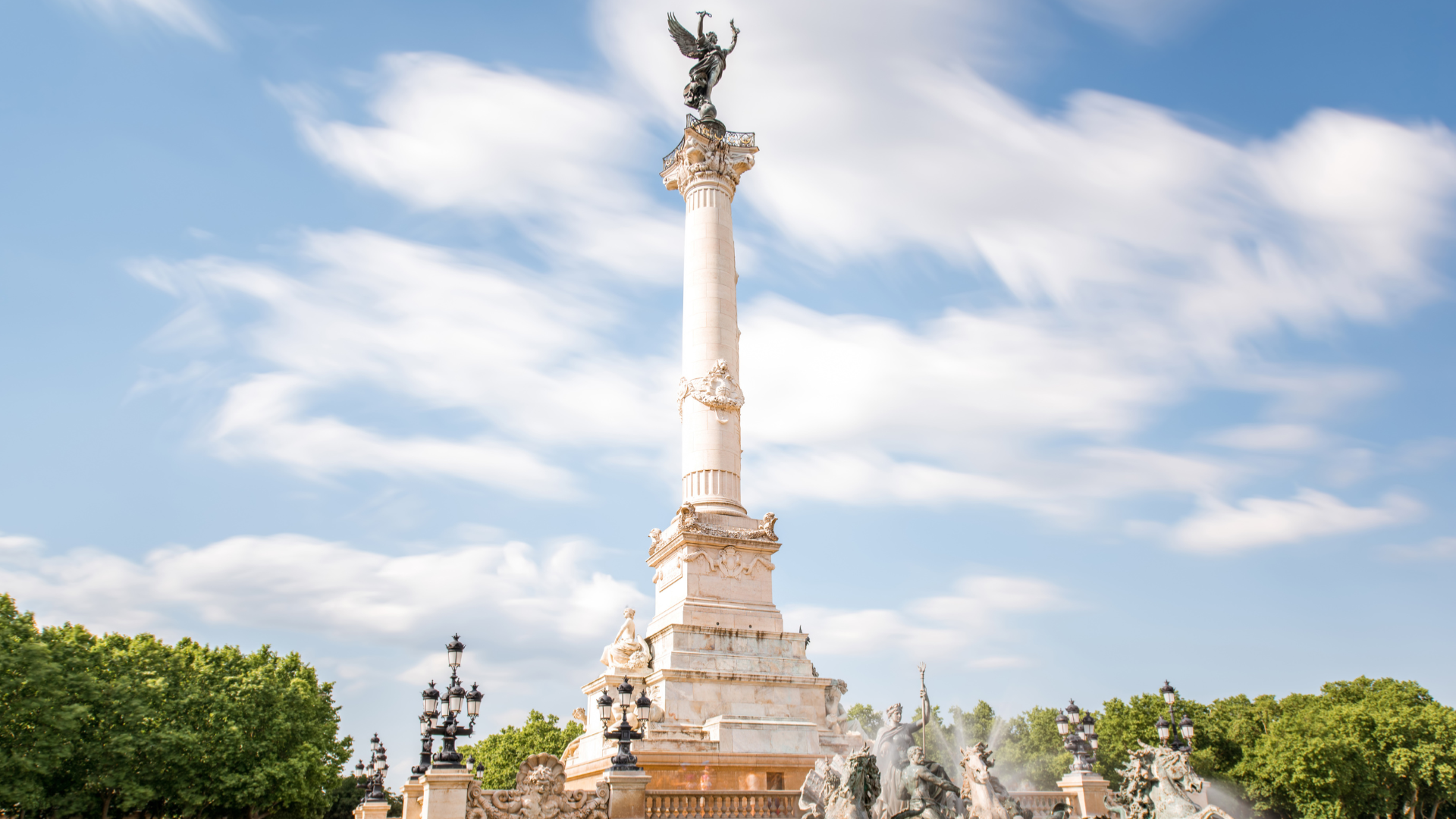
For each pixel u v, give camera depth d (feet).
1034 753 280.51
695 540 138.41
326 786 241.96
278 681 205.57
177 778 178.19
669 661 128.98
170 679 185.57
